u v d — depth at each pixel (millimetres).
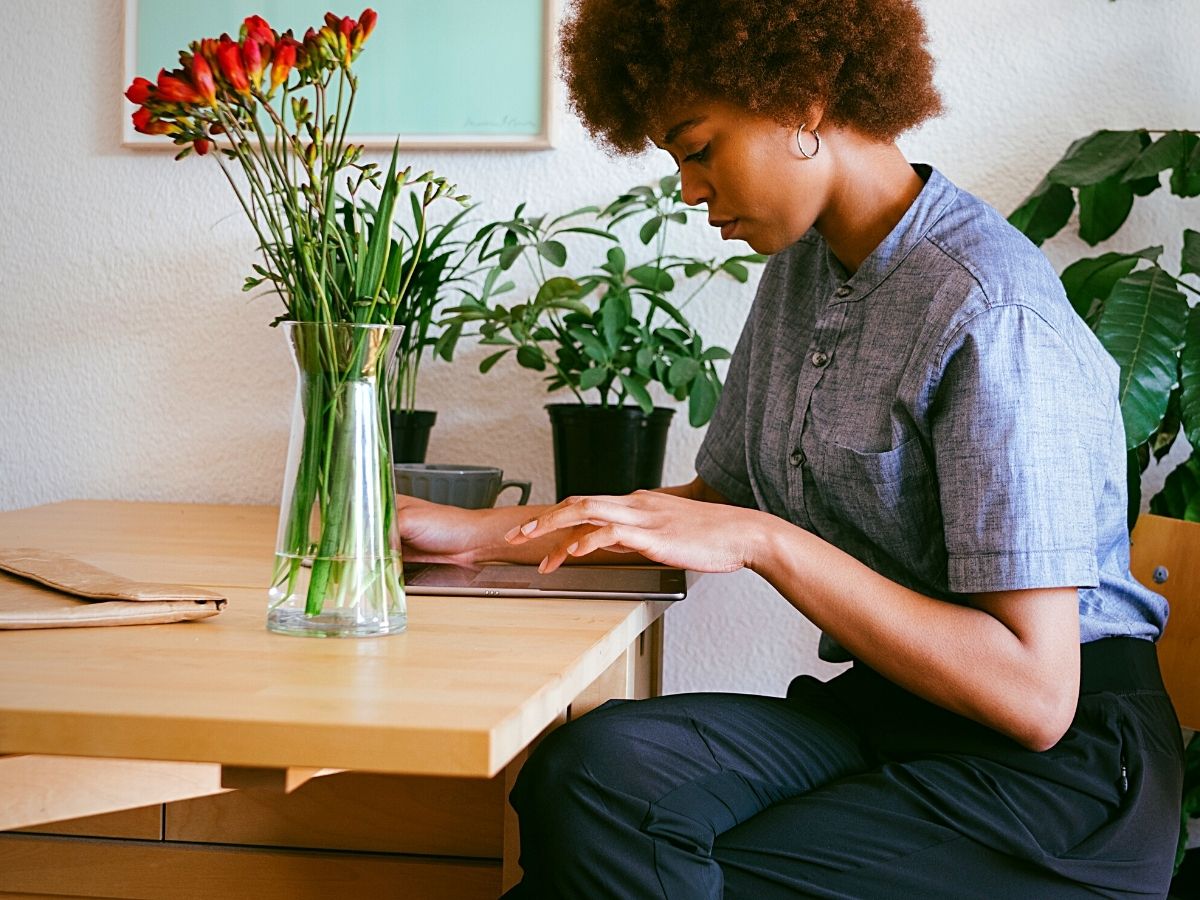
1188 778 1615
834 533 1232
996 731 1044
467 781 1215
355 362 932
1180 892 1616
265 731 665
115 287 2043
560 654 884
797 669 1949
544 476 1974
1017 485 1003
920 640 993
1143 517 1461
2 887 1270
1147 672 1132
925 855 974
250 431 2031
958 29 1855
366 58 1954
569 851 927
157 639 897
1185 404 1554
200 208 2021
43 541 1447
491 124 1938
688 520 1029
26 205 2055
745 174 1150
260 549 1435
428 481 1552
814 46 1099
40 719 670
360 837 1229
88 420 2061
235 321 2025
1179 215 1828
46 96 2039
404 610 967
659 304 1773
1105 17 1823
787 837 973
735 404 1514
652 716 1032
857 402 1160
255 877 1238
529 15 1922
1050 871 968
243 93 889
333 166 939
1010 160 1852
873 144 1186
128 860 1255
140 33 1996
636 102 1172
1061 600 1009
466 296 1798
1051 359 1041
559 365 1804
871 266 1168
